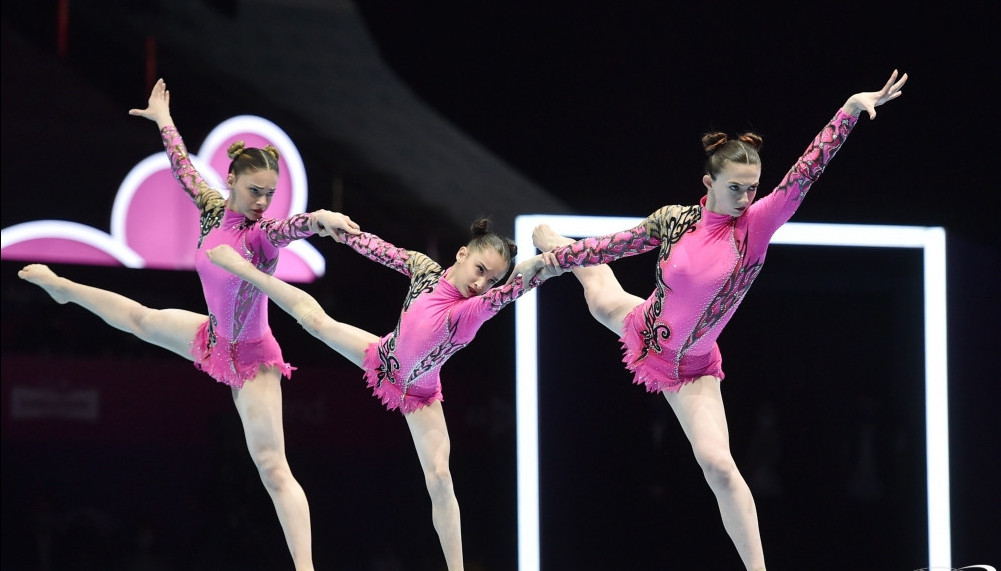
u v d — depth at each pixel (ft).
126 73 70.08
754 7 72.90
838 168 74.08
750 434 72.84
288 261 70.18
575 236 70.49
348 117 72.59
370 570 71.05
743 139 38.81
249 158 41.27
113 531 68.54
